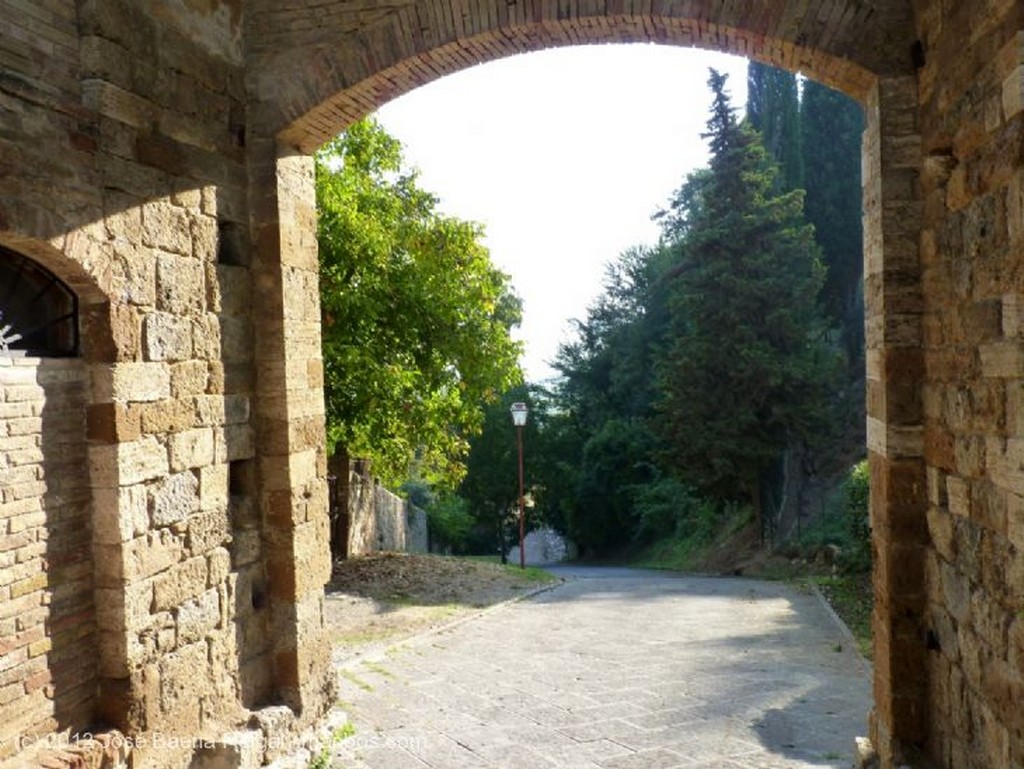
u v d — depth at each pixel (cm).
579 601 1309
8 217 383
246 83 574
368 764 563
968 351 416
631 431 2977
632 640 977
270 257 571
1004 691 374
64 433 431
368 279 1305
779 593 1393
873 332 520
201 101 527
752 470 1930
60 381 429
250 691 554
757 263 1877
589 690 742
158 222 484
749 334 1862
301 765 550
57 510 424
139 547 458
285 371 570
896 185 493
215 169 539
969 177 411
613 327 3306
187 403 503
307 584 590
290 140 588
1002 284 369
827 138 2583
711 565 2077
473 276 1462
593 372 3312
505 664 845
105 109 445
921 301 489
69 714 427
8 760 389
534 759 569
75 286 439
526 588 1442
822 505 1986
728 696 723
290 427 573
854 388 2336
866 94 524
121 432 447
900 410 493
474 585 1422
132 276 461
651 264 3222
